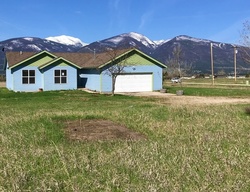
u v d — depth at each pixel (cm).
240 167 600
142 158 675
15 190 501
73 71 3456
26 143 922
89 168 610
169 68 5656
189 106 1875
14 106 2086
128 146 818
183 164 618
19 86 3391
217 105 1967
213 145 810
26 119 1330
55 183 524
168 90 3628
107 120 1362
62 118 1383
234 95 2969
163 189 496
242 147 786
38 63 3447
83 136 1038
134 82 3503
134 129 1165
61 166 637
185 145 823
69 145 888
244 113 1510
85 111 1672
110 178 550
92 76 3522
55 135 1026
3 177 567
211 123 1221
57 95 2895
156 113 1533
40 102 2347
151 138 1007
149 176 548
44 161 679
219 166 608
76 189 500
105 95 2961
